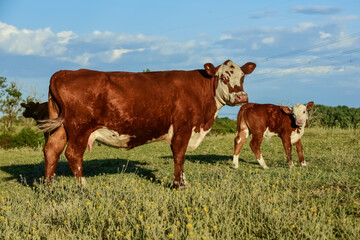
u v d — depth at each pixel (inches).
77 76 275.0
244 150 600.7
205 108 302.5
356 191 242.7
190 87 294.4
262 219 202.2
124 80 278.5
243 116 426.0
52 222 226.7
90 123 273.9
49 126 265.4
